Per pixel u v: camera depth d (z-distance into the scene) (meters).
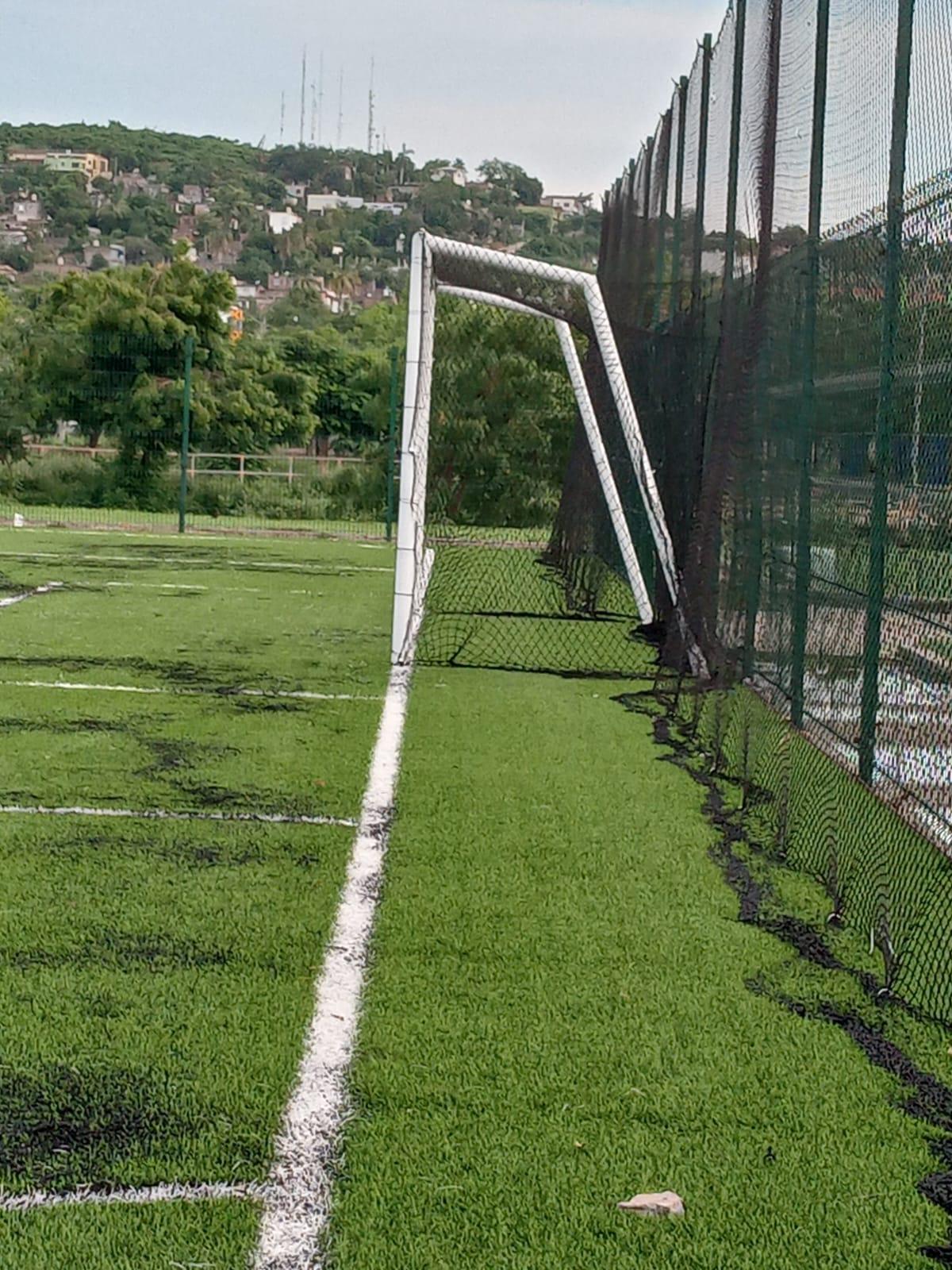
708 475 9.46
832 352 7.39
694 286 10.84
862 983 4.46
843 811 6.52
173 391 27.66
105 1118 3.47
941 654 5.88
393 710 8.86
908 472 6.23
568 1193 3.18
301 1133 3.42
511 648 11.80
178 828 6.00
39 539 21.64
